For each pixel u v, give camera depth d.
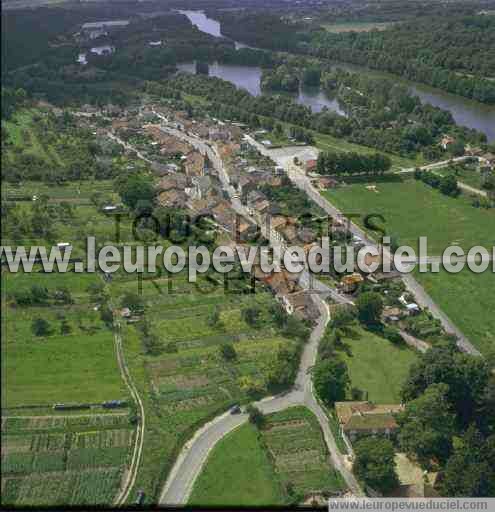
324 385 192.75
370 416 179.88
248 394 198.75
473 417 189.12
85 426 184.88
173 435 180.50
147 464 169.75
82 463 171.00
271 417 188.50
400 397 197.50
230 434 182.25
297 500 159.88
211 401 195.38
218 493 162.00
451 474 160.25
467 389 188.88
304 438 180.75
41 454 174.00
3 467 169.38
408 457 172.62
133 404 192.50
